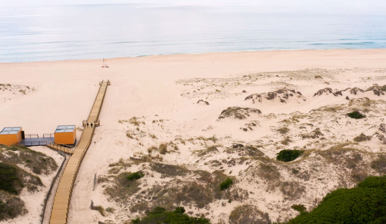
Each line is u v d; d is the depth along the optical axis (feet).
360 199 81.00
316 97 194.90
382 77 242.37
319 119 154.51
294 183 94.02
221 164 114.62
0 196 89.35
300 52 361.30
